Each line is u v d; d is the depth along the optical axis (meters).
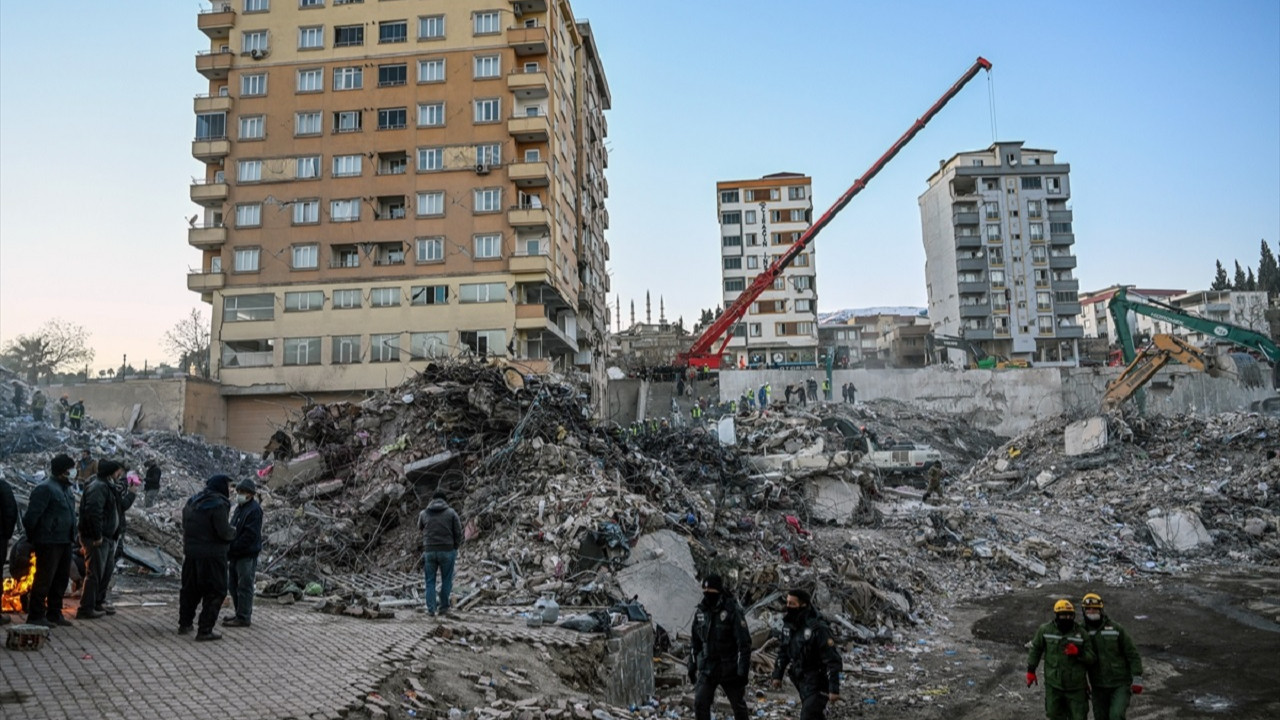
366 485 18.97
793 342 90.19
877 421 56.81
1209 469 31.88
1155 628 16.36
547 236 52.75
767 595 15.47
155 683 7.24
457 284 51.72
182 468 32.28
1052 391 63.53
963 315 88.06
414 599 13.29
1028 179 90.19
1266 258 137.50
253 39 54.84
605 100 81.06
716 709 11.23
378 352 51.56
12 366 69.00
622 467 19.66
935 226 94.75
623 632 11.39
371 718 7.02
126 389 47.53
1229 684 12.27
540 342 52.50
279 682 7.49
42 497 8.83
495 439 19.62
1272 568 23.55
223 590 9.11
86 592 9.77
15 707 6.35
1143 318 118.19
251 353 52.03
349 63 53.97
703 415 56.44
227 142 53.53
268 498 18.53
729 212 93.69
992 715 11.18
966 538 25.39
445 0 53.97
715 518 19.75
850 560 19.81
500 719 7.94
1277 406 43.88
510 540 15.80
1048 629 8.77
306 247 52.78
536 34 52.56
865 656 14.70
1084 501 31.22
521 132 52.25
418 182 52.88
